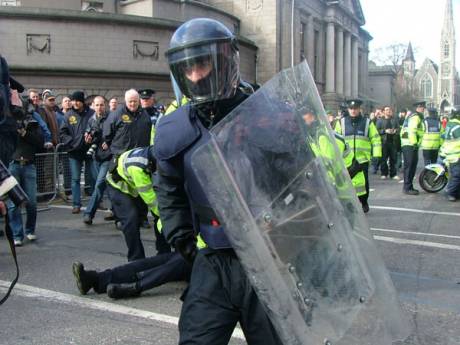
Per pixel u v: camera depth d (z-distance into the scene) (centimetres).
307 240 225
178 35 241
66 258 629
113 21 2475
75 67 2409
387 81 6644
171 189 254
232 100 244
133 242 538
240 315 239
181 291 508
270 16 3594
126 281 489
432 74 11619
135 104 745
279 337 224
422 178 1212
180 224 256
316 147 236
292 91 237
